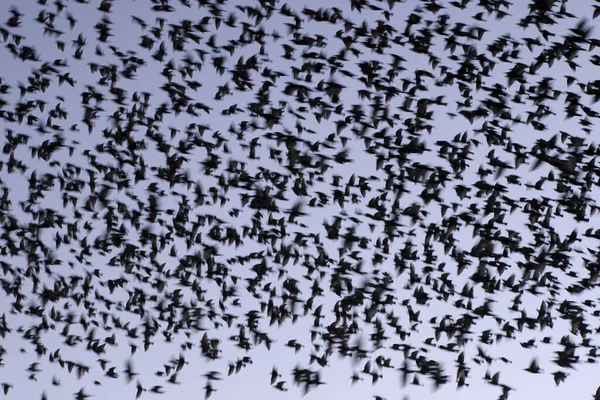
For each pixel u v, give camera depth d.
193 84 34.38
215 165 34.50
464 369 30.73
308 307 33.88
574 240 31.41
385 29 31.44
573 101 29.36
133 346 35.69
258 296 34.84
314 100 32.31
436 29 30.81
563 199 31.16
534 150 30.08
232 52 32.91
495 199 31.58
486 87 30.50
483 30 30.45
